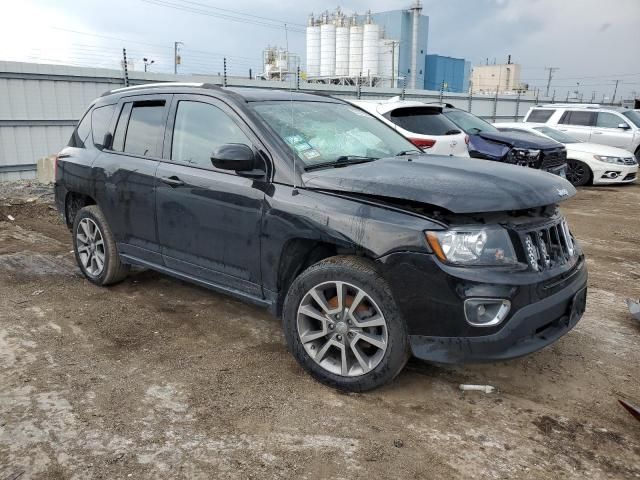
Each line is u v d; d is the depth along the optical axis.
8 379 3.41
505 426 2.97
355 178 3.25
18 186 11.47
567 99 33.84
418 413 3.08
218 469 2.59
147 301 4.78
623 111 15.82
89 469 2.58
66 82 13.33
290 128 3.78
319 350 3.35
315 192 3.32
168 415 3.03
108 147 4.80
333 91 19.08
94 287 5.14
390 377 3.11
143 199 4.33
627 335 4.18
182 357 3.74
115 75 14.07
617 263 6.32
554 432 2.92
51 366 3.58
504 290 2.84
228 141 3.81
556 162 10.45
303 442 2.80
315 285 3.28
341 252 3.34
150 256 4.43
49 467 2.59
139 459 2.66
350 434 2.87
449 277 2.85
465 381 3.44
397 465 2.63
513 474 2.58
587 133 15.48
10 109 12.57
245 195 3.59
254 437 2.84
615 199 11.21
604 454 2.74
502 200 2.92
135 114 4.63
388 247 2.97
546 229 3.19
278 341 4.00
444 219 2.96
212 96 4.00
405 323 3.02
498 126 14.35
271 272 3.52
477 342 2.87
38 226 8.00
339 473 2.57
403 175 3.26
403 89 21.33
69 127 13.59
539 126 14.02
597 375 3.55
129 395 3.24
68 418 2.99
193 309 4.61
